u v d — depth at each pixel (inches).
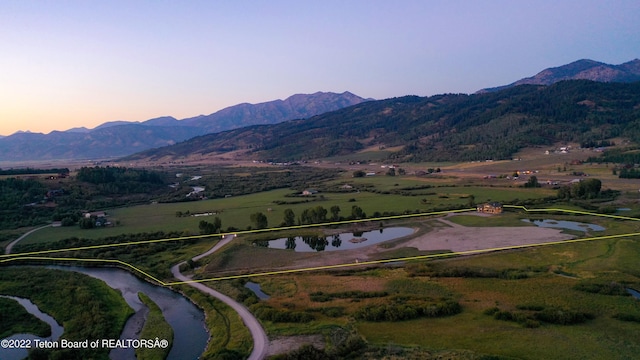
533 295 3695.9
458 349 2755.9
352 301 3718.0
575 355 2682.1
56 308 3892.7
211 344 3078.2
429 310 3356.3
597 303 3489.2
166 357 2970.0
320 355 2726.4
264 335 3139.8
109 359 2967.5
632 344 2815.0
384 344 2876.5
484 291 3843.5
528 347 2787.9
